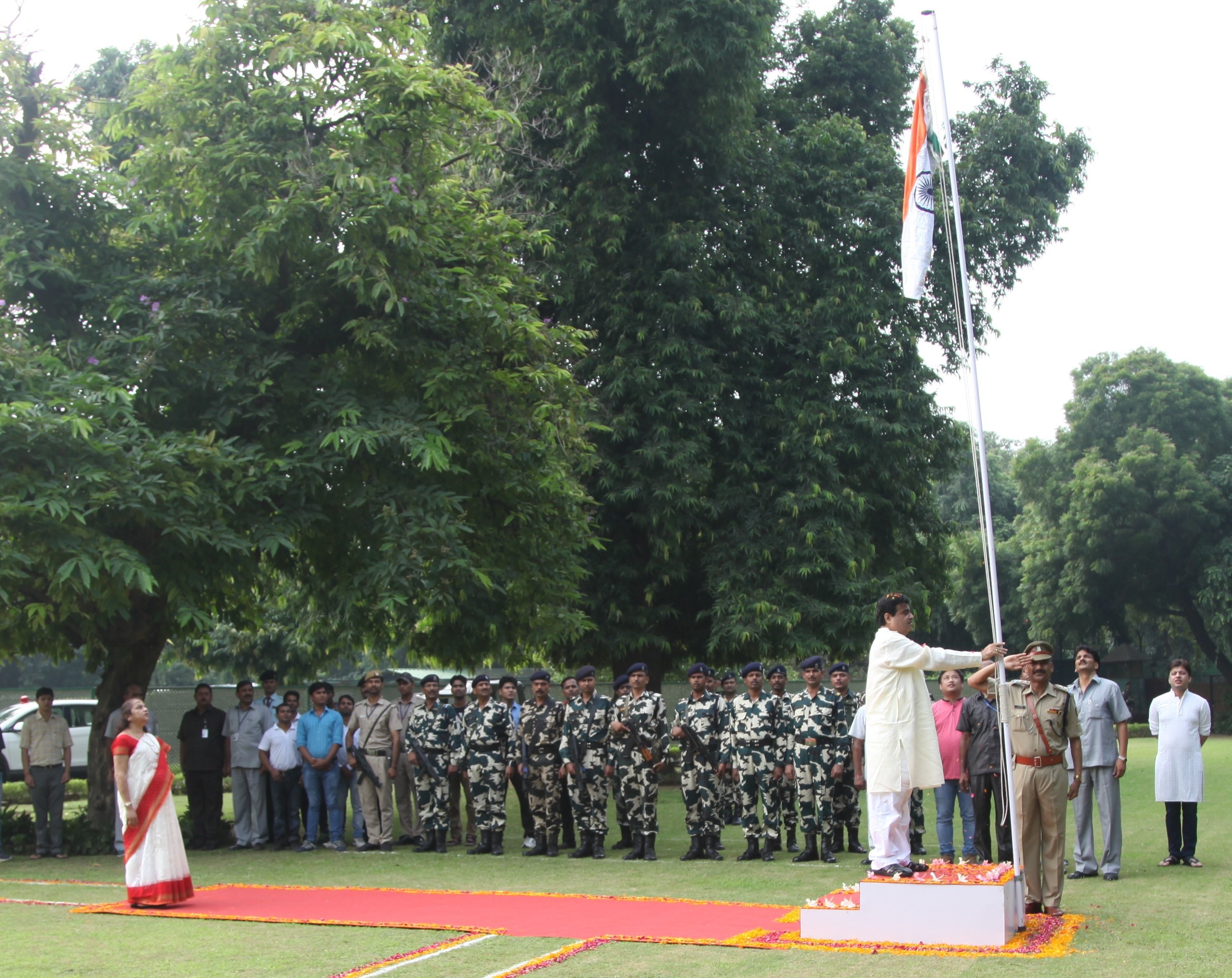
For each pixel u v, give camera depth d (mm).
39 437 11352
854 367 20344
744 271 21438
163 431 13266
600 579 19984
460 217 14867
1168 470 36219
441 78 13594
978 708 10586
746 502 19766
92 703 24062
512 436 14547
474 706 13047
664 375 19203
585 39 19312
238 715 13938
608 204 19672
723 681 12492
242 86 13391
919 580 22359
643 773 11961
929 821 14773
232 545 11836
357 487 13492
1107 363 40188
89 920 8633
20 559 10977
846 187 21391
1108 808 9984
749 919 8102
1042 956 6559
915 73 24422
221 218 13266
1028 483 41125
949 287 21703
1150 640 50000
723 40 19062
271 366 13180
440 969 6633
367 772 13305
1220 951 6754
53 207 13648
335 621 16484
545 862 11992
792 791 12695
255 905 9234
